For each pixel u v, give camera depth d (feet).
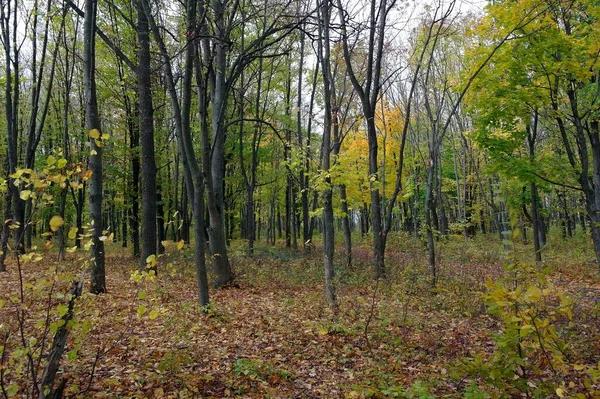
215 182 41.14
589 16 34.12
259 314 26.32
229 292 33.86
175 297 30.30
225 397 14.55
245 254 58.95
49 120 66.80
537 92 33.99
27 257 9.98
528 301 9.09
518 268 10.66
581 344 18.65
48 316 10.03
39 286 9.89
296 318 25.29
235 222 102.42
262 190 90.58
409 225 114.93
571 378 14.56
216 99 40.60
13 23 46.98
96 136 10.47
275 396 14.83
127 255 67.00
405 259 49.57
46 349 15.12
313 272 43.60
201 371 16.75
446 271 41.16
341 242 97.81
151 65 44.52
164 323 22.30
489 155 38.45
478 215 86.22
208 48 37.17
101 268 29.19
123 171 63.00
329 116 28.48
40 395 9.59
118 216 113.50
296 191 79.41
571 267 46.50
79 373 15.34
